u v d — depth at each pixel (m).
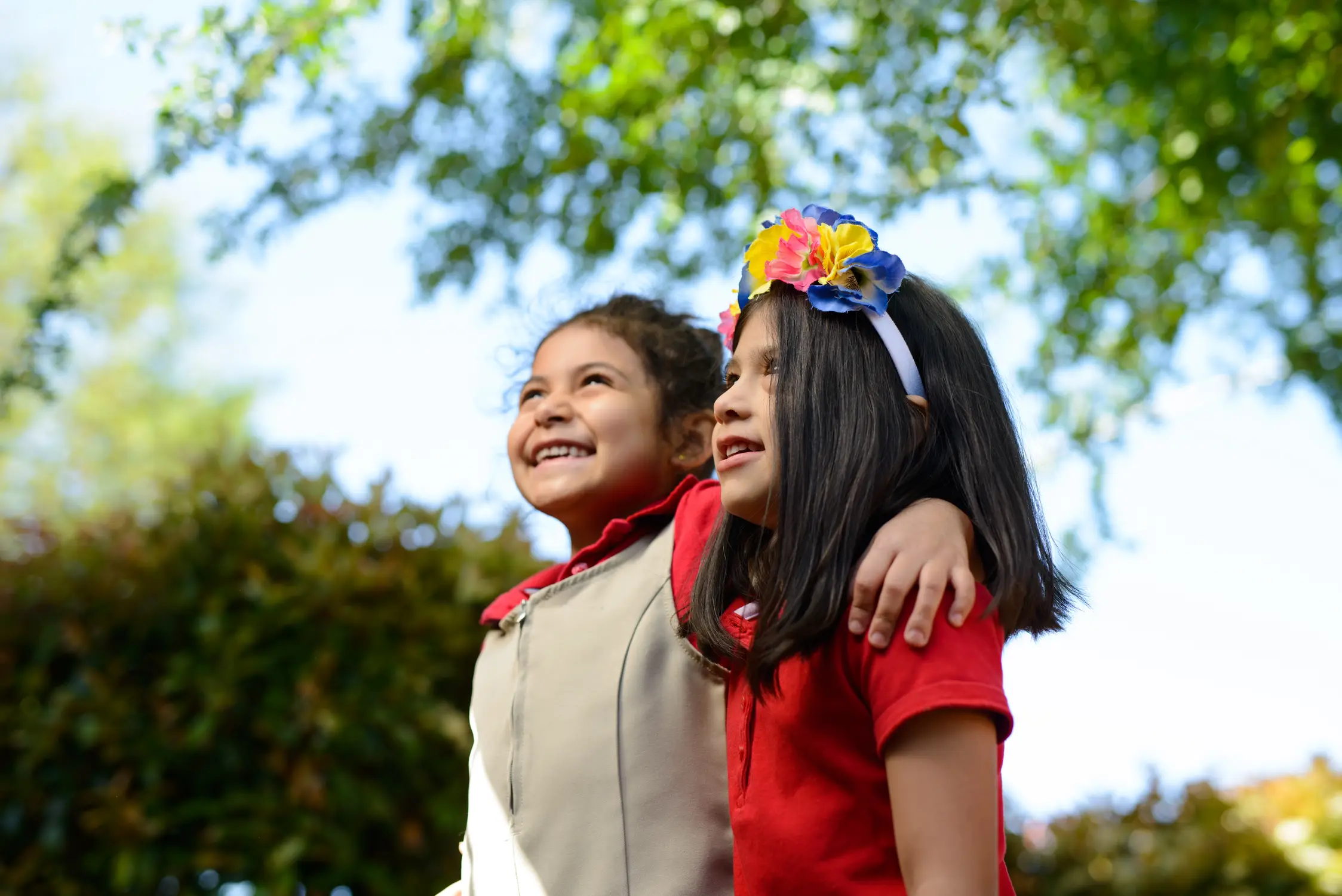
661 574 1.52
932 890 1.03
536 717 1.48
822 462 1.24
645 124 3.55
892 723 1.09
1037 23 3.30
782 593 1.22
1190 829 3.75
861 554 1.21
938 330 1.35
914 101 3.19
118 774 2.76
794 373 1.29
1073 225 4.57
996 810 1.08
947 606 1.13
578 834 1.38
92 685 2.80
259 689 2.84
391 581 2.93
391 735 2.81
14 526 3.10
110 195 2.71
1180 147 4.20
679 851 1.35
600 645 1.49
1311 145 4.00
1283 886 3.60
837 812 1.16
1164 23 3.90
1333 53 3.69
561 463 1.77
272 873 2.66
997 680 1.11
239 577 2.93
